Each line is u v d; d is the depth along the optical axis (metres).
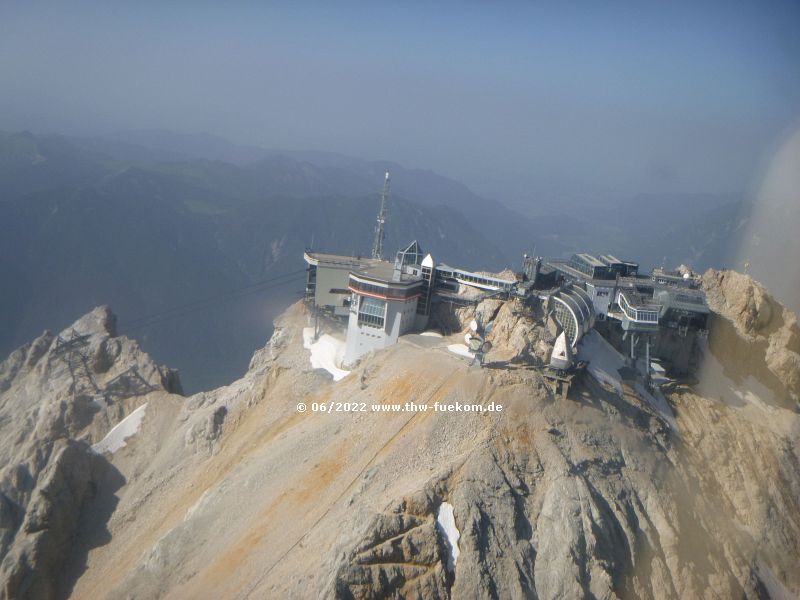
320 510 81.94
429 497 75.75
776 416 116.62
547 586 73.50
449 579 70.75
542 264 135.75
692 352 122.69
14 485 99.69
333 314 137.12
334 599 65.12
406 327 118.94
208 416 110.69
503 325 109.62
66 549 96.25
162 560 83.94
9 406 121.75
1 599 87.06
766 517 100.81
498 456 83.94
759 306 123.75
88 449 109.31
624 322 117.06
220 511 88.25
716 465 105.06
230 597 74.38
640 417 101.62
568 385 94.44
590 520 79.25
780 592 93.19
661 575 81.06
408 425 90.75
